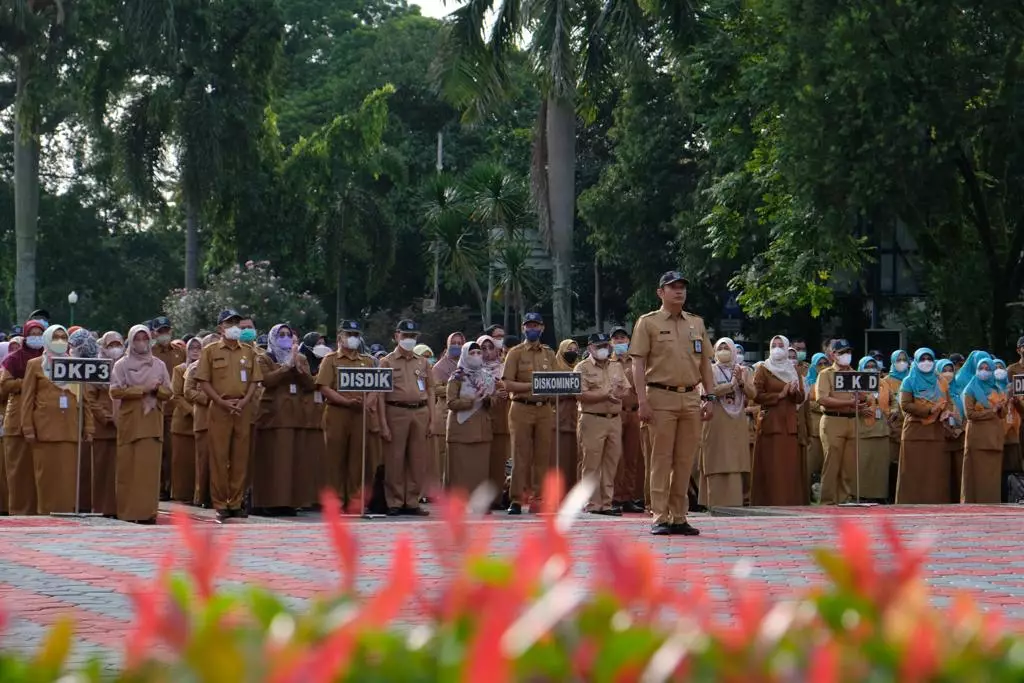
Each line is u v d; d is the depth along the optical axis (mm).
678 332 12695
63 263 56375
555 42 27578
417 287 57781
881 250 39312
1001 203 30203
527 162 57406
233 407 15180
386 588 1739
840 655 1782
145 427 14414
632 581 1852
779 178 29922
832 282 39031
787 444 17922
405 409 16359
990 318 29828
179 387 17594
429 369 16672
